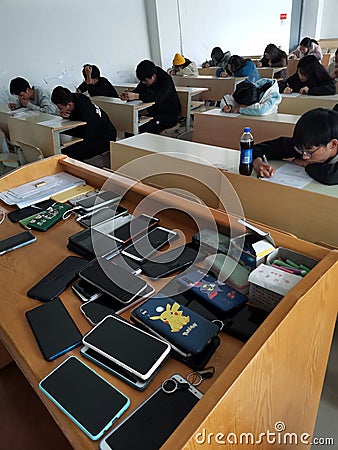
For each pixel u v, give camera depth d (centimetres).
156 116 375
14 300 92
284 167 164
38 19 447
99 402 63
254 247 93
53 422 94
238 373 57
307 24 752
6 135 367
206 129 282
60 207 137
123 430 58
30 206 140
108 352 71
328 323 92
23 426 94
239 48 698
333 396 136
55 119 313
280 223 152
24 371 72
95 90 420
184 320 77
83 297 89
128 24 534
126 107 346
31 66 458
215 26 636
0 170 315
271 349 65
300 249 93
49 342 77
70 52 486
